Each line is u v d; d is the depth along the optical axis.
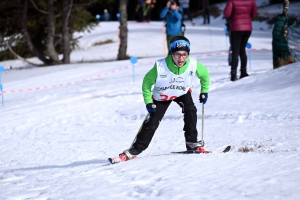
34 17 44.66
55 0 40.91
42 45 47.12
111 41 54.25
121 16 38.88
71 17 45.22
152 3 68.31
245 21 21.42
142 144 10.45
